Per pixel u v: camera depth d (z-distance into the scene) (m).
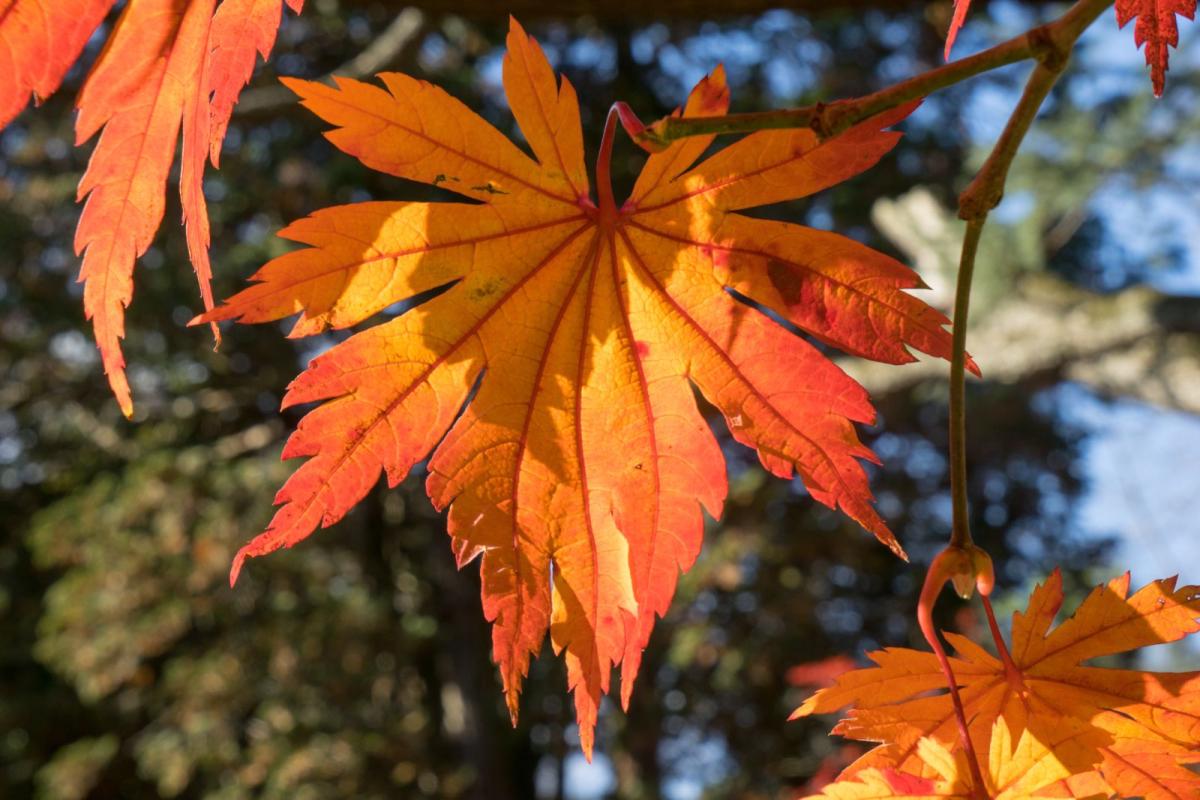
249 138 8.31
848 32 7.81
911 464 10.29
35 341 9.73
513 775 10.73
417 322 0.86
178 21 0.81
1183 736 0.81
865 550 9.30
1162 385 6.15
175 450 9.80
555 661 9.60
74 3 0.82
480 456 0.88
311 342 9.49
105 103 0.83
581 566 0.89
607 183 0.85
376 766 9.39
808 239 0.85
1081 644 0.84
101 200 0.83
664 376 0.88
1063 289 6.82
